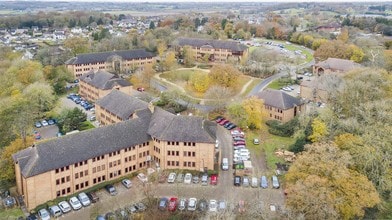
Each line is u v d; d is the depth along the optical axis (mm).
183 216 83562
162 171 102938
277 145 120250
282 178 99875
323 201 72375
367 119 102312
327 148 88438
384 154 88812
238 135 125312
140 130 106000
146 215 83750
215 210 84375
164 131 103625
